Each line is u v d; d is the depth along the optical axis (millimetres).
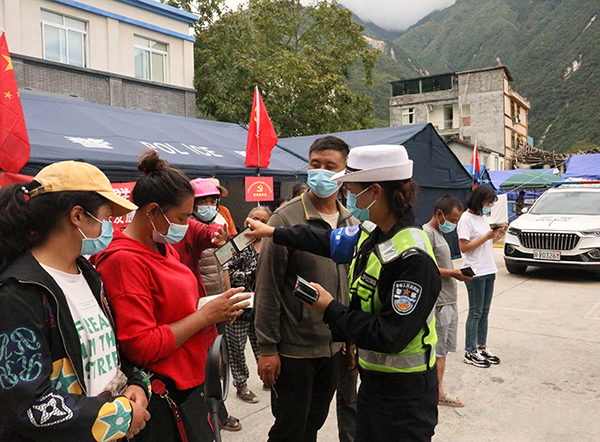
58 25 12188
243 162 8055
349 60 21016
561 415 3648
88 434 1230
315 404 2518
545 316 6562
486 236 4406
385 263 1683
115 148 6367
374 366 1782
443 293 3746
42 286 1247
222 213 4930
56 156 5348
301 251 2355
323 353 2385
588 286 8703
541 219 9789
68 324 1298
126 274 1619
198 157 7402
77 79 12250
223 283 3826
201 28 19000
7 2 10953
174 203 1732
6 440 1247
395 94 48469
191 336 1749
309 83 18547
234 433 3383
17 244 1283
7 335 1168
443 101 44781
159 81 14727
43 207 1311
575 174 21875
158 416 1691
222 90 17594
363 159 1771
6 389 1143
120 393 1444
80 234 1370
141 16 13992
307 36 22375
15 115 3982
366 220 1884
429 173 11086
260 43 20125
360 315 1685
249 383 4379
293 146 10883
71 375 1310
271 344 2316
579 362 4773
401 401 1735
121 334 1579
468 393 4074
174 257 2002
